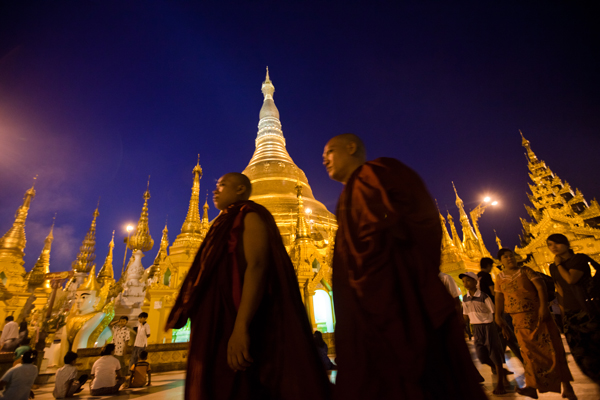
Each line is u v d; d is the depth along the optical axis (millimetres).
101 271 33344
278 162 40938
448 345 1626
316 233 29188
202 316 2189
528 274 5070
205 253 2414
